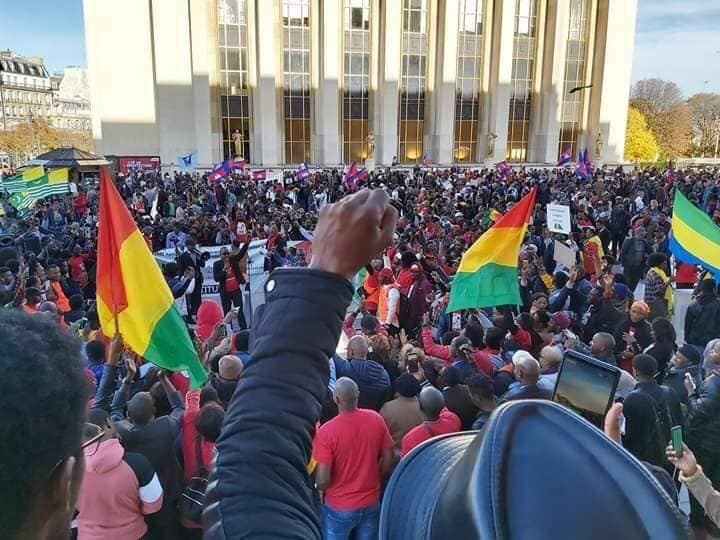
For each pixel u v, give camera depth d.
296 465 0.91
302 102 43.22
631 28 47.50
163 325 5.05
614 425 3.11
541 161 47.34
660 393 4.74
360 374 5.21
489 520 0.71
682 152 91.62
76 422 0.81
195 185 28.02
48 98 136.88
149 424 3.97
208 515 0.88
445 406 4.80
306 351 0.96
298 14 42.09
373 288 9.90
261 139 41.84
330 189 26.56
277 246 13.98
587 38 47.25
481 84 45.75
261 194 24.02
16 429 0.73
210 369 6.23
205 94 41.12
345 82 43.38
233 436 0.92
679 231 8.43
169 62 40.91
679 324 10.30
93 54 42.41
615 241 17.41
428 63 44.66
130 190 26.39
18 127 87.75
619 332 7.50
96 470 3.33
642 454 4.45
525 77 46.47
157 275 5.04
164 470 3.89
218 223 16.05
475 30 44.81
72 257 11.77
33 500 0.76
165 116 41.25
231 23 41.47
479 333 6.97
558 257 11.89
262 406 0.92
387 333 7.71
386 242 1.01
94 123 42.97
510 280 7.29
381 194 1.03
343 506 4.05
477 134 46.47
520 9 45.34
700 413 4.71
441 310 9.04
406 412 4.64
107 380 3.97
